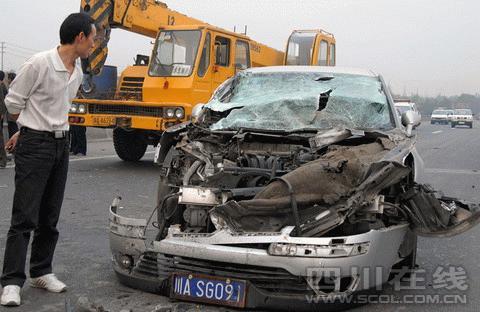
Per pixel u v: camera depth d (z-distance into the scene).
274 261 3.89
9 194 8.51
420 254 6.05
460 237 6.84
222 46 12.11
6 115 11.47
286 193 4.14
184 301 4.20
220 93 6.50
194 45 11.54
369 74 6.52
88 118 11.71
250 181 4.58
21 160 4.19
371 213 4.17
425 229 4.53
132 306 4.15
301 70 6.60
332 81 6.32
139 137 12.98
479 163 15.22
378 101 5.89
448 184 11.09
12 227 4.24
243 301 3.93
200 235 4.11
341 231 4.27
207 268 4.09
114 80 13.29
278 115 5.77
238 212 4.06
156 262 4.30
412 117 6.15
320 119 5.69
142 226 4.35
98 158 13.90
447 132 34.66
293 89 6.19
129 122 11.38
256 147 5.31
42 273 4.51
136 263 4.39
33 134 4.18
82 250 5.69
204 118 6.05
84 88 12.19
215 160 4.87
